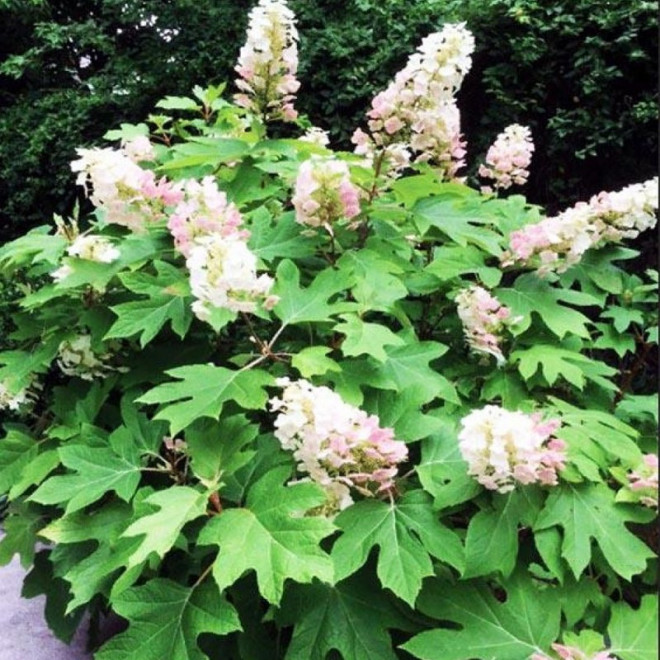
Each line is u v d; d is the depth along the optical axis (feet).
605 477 5.20
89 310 6.10
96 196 5.92
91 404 6.10
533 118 13.87
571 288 8.50
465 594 4.58
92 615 7.19
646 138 12.95
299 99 15.35
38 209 18.85
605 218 6.94
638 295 7.26
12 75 20.15
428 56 6.36
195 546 5.15
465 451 4.36
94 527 5.32
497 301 6.27
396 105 6.57
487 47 13.66
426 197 6.72
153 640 4.31
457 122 7.00
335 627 4.51
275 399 4.48
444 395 5.44
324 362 5.00
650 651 4.26
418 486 5.14
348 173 5.82
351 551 4.40
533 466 4.30
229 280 4.76
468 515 5.43
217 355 6.60
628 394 7.26
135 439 5.41
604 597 4.83
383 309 5.56
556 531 4.55
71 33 19.16
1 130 18.90
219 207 5.60
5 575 9.16
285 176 6.93
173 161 6.71
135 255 5.91
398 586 4.21
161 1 18.44
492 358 6.45
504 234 7.29
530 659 4.26
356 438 4.40
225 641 5.25
